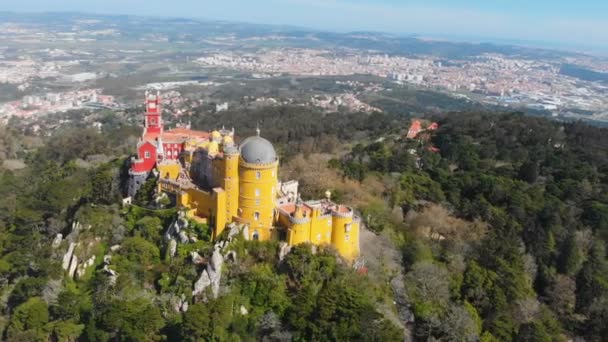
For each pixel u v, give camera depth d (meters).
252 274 110.75
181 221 122.00
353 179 174.50
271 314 106.00
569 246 150.12
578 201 179.75
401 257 137.00
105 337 105.75
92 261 127.44
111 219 133.88
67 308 113.31
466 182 183.38
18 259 134.38
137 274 119.19
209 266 110.94
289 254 113.94
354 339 99.75
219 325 101.56
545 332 120.06
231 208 119.88
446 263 141.62
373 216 149.38
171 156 152.12
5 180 197.88
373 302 111.50
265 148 117.94
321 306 102.69
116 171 156.50
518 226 160.50
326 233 120.62
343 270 114.19
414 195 175.38
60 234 140.25
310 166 174.62
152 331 104.06
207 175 134.50
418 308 118.88
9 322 117.69
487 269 138.75
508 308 129.38
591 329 134.50
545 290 144.75
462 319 115.31
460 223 158.12
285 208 123.12
